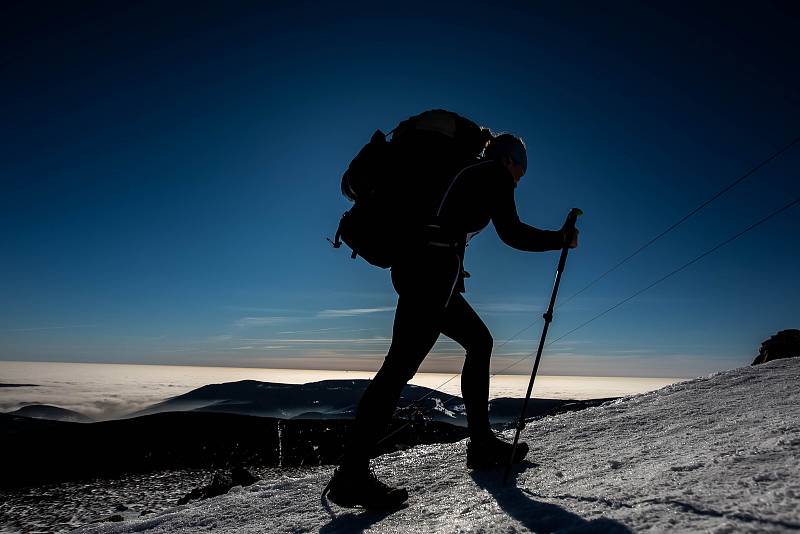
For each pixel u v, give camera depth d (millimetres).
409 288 2162
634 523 1279
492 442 2600
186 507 2973
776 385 3496
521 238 2230
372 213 2230
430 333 2148
